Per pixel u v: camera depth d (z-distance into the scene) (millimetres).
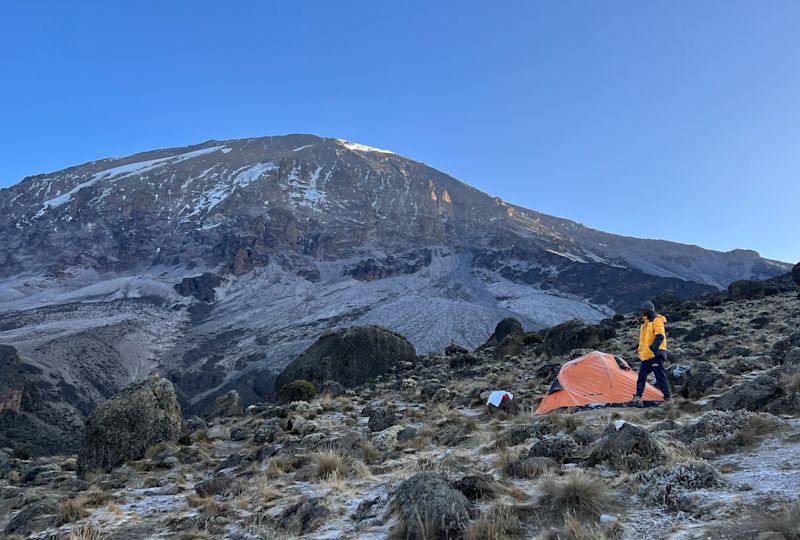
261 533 5586
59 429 79750
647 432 5941
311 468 7980
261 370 131000
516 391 14250
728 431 6258
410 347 32094
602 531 4043
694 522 3969
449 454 7754
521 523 4531
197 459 11094
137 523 6793
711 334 19500
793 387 7859
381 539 4715
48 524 7137
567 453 6473
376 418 11773
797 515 3453
